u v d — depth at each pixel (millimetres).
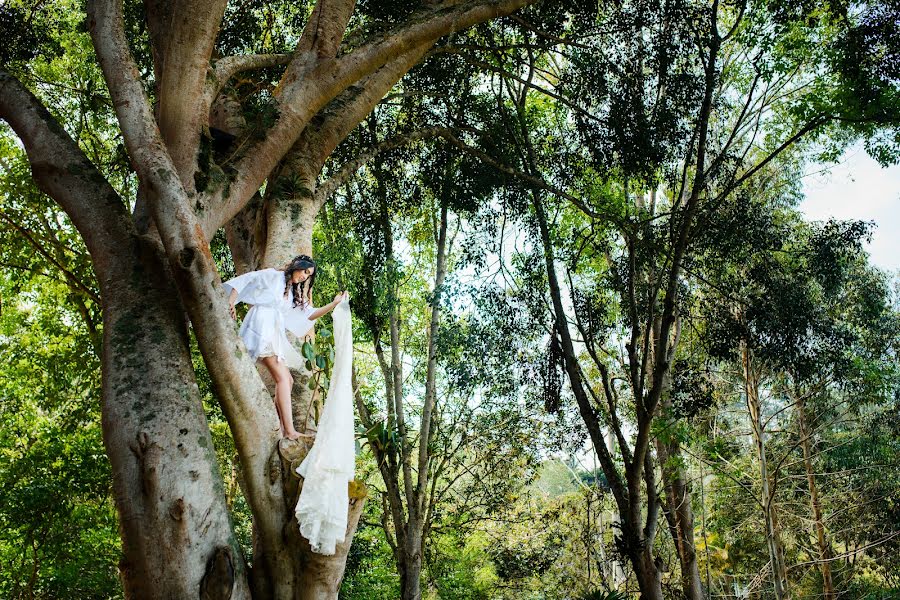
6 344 14609
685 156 12531
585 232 14703
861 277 19141
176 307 4750
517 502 17875
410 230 17500
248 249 8273
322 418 4645
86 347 13578
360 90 8266
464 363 14492
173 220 4320
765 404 20281
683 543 16359
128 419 4184
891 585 23703
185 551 4000
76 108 14375
